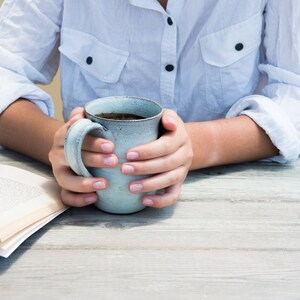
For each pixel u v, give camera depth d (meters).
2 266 0.54
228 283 0.52
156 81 1.08
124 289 0.50
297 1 0.94
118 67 1.07
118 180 0.63
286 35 0.97
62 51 1.08
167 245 0.59
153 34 1.03
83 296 0.49
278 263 0.56
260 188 0.75
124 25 1.04
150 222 0.64
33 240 0.59
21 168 0.81
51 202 0.66
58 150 0.67
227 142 0.82
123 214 0.66
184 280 0.52
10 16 1.08
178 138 0.67
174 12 1.00
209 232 0.62
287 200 0.71
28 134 0.86
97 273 0.53
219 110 1.09
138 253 0.57
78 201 0.65
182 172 0.68
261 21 1.02
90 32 1.08
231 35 1.01
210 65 1.04
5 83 0.96
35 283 0.51
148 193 0.65
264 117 0.85
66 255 0.56
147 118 0.63
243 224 0.64
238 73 1.05
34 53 1.09
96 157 0.62
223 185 0.76
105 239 0.60
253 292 0.51
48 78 1.21
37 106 0.98
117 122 0.60
